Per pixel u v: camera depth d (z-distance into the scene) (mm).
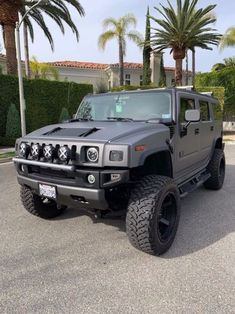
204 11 21469
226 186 7129
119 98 4883
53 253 3824
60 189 3639
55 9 17578
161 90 4641
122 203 3902
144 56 30781
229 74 25203
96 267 3490
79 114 5180
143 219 3510
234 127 25422
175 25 21859
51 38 20578
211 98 6668
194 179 5508
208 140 6195
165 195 3686
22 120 13281
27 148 3941
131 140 3420
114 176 3354
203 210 5445
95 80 37781
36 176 3910
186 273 3361
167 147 3998
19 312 2744
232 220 4961
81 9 17812
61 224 4766
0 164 10617
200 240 4195
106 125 4023
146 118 4543
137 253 3812
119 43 30000
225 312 2732
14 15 15938
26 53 25188
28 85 16156
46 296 2969
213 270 3418
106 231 4488
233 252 3848
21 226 4699
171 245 3971
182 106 4809
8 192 6699
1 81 14969
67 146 3547
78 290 3062
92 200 3453
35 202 4703
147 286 3123
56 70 31172
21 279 3256
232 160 10938
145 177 3826
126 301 2887
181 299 2914
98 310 2766
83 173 3441
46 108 17141
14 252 3854
